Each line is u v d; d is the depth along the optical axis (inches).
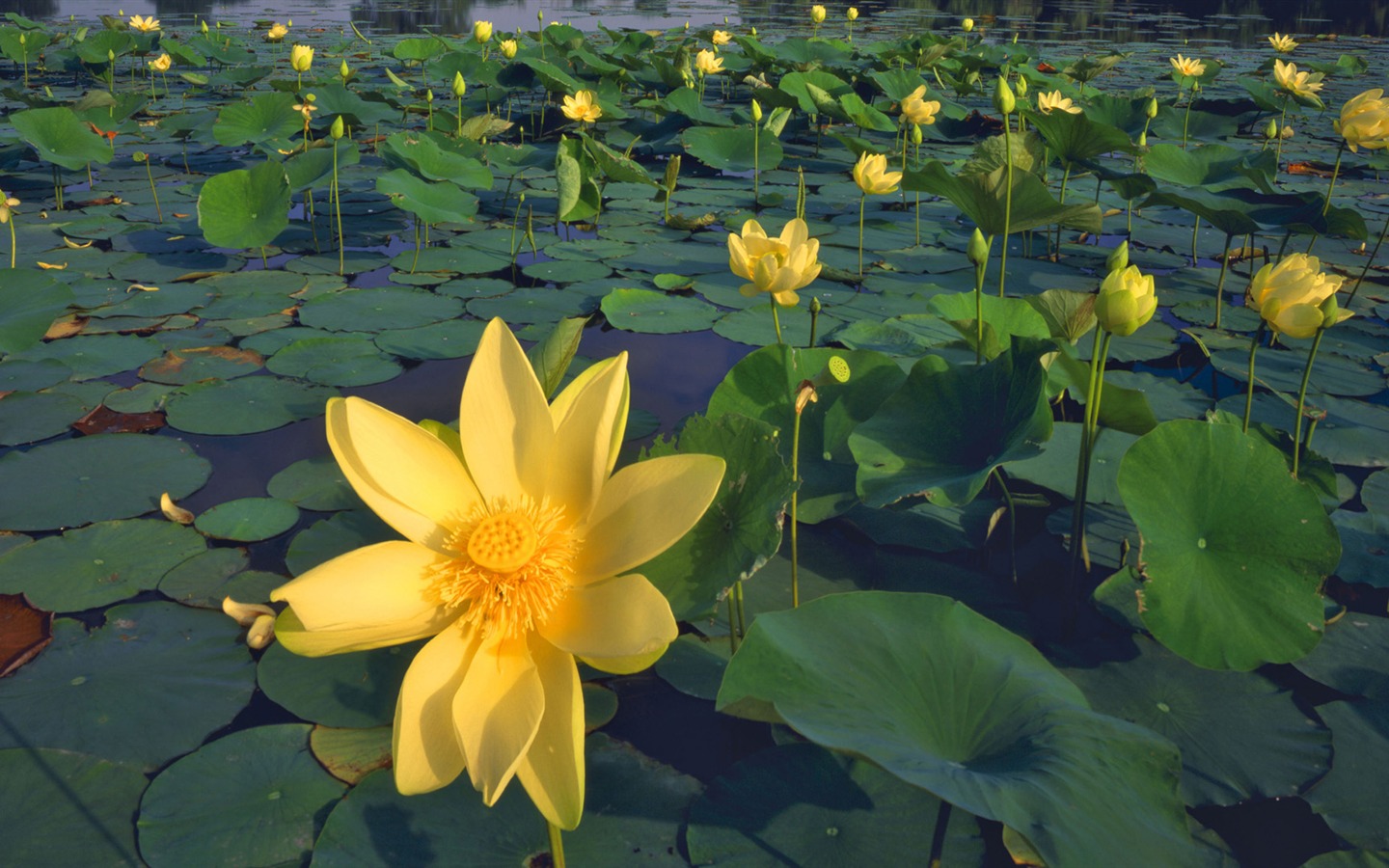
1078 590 79.4
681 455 57.8
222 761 66.3
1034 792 48.9
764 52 427.8
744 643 60.0
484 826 61.2
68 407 120.0
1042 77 380.8
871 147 263.4
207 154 297.1
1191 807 63.6
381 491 57.6
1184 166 232.1
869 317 162.4
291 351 141.0
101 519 95.5
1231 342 153.8
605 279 186.5
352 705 72.1
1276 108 325.7
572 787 50.1
